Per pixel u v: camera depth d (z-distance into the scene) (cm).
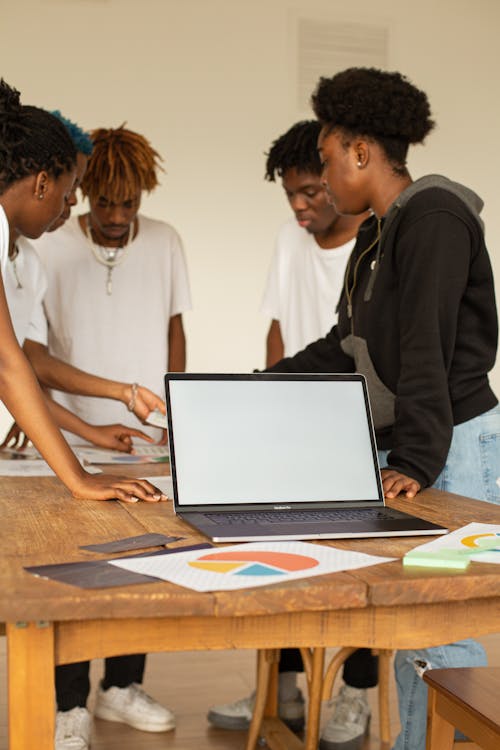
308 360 213
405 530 126
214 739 232
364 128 178
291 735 224
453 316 161
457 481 170
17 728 97
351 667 234
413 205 165
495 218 502
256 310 479
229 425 146
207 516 134
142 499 148
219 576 101
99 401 280
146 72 454
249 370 481
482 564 110
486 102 497
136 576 100
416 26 484
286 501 143
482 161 499
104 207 264
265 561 108
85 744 220
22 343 225
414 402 158
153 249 287
